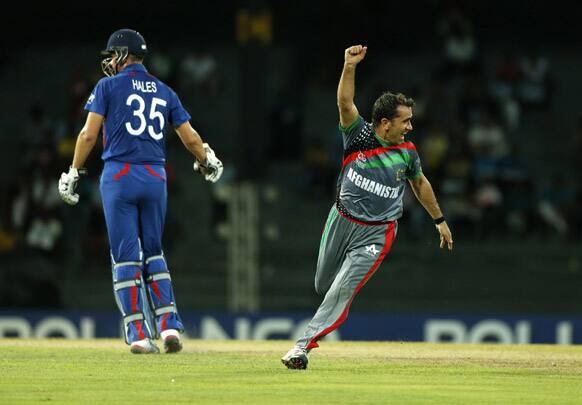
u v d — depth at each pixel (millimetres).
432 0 88250
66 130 74188
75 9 92438
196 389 20422
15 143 83125
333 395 19734
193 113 84750
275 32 90312
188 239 73438
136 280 27281
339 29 84875
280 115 78875
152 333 28203
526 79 81438
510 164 73125
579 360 27266
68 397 19328
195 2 92750
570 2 91625
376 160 23469
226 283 68938
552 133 82312
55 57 91875
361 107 81312
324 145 79812
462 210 71562
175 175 79062
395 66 86250
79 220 70125
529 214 72188
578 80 89062
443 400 19281
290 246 72125
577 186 78375
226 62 90938
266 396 19531
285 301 67312
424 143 73125
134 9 93062
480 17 92250
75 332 54250
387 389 20703
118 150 26953
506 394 20234
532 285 68938
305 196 76438
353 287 23609
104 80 26984
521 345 33125
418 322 53094
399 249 70625
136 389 20391
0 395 19562
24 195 70438
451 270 69812
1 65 90938
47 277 66812
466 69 81062
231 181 72000
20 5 91688
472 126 75625
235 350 29281
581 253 71000
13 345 30609
